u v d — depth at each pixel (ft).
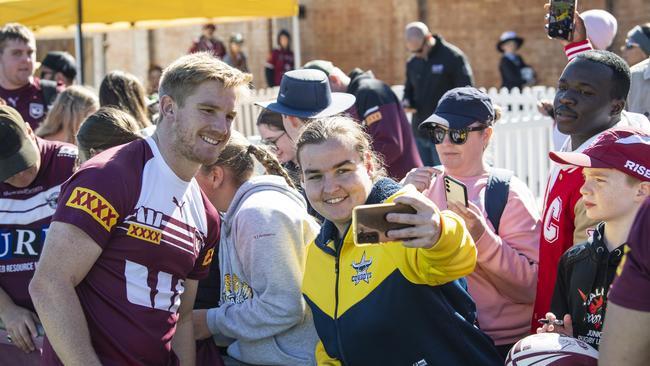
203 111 9.70
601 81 11.64
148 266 9.89
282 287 11.21
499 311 11.86
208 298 12.82
